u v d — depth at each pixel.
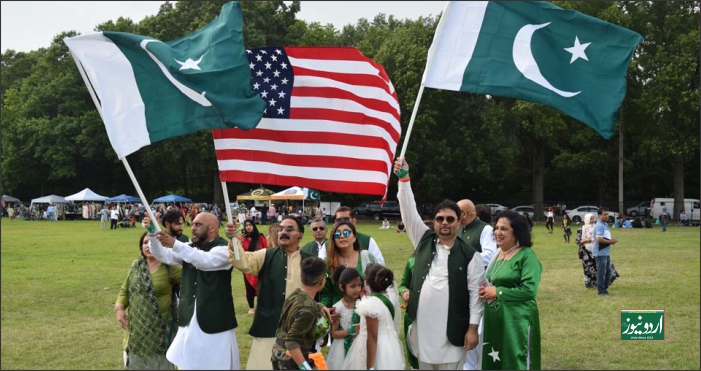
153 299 6.90
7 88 76.81
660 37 48.88
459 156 49.94
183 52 6.84
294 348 5.55
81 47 6.52
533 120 49.44
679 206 48.34
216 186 56.59
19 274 17.92
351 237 7.18
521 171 60.91
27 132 62.78
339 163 7.79
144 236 6.98
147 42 6.55
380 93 7.94
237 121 6.55
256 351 6.73
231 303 6.65
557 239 30.98
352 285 6.28
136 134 6.47
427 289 6.36
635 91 48.47
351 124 7.86
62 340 10.04
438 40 7.19
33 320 11.61
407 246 26.05
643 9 48.84
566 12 7.15
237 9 6.87
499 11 7.22
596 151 51.41
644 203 52.91
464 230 8.09
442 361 6.25
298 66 7.88
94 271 18.61
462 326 6.26
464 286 6.29
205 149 53.25
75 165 63.75
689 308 12.19
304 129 7.80
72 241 30.59
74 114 62.88
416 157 47.97
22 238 32.69
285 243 6.81
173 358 6.53
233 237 6.46
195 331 6.48
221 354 6.50
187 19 55.12
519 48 7.17
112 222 42.53
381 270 6.10
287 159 7.71
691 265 19.17
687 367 8.36
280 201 56.03
